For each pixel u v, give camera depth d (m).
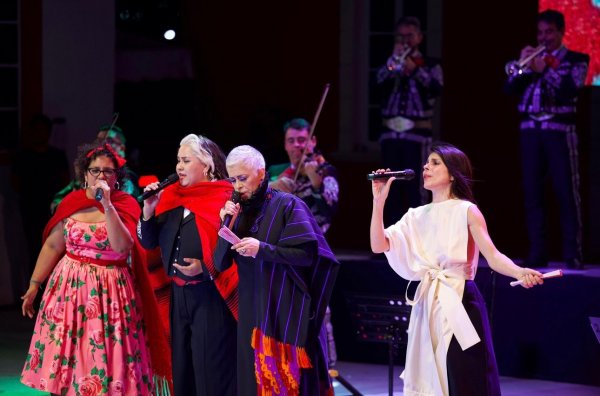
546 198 17.11
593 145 16.91
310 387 10.10
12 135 19.59
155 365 11.17
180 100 20.39
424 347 9.84
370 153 18.55
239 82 19.88
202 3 20.11
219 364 10.53
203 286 10.51
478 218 9.74
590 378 13.67
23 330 16.95
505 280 14.12
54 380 10.57
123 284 10.84
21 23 19.33
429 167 10.02
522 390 13.48
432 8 18.31
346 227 18.72
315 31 19.25
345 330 15.14
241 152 10.09
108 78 19.58
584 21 16.92
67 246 10.84
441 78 15.76
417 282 14.41
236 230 10.15
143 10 21.31
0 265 18.67
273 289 9.95
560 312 13.81
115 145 14.07
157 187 10.34
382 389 13.61
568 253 14.62
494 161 17.73
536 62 14.60
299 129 12.91
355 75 19.11
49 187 18.39
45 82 19.33
